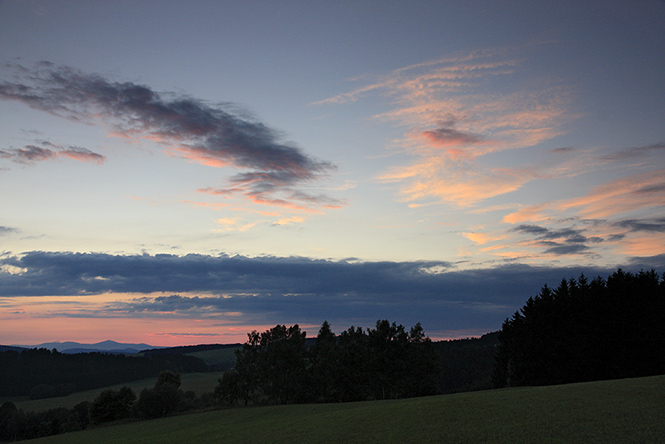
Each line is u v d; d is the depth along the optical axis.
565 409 29.66
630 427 23.97
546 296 83.38
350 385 96.94
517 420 28.59
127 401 97.62
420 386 101.19
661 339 63.88
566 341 72.12
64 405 145.00
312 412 60.38
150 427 71.94
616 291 69.75
